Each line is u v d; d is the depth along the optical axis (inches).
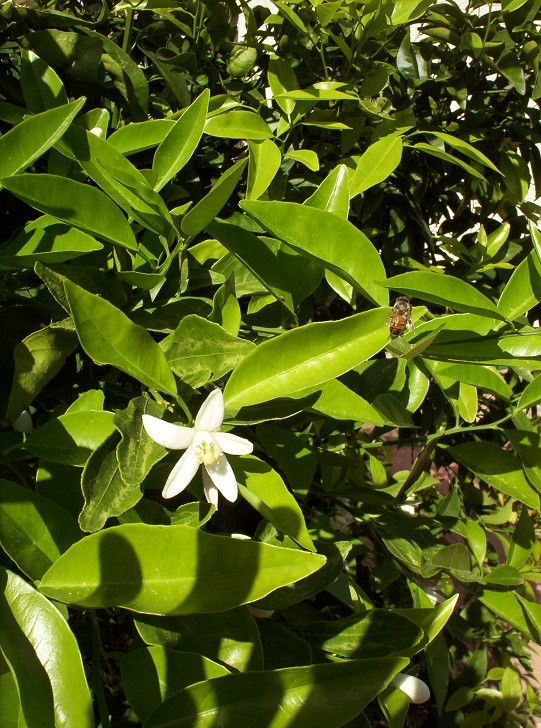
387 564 18.2
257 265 11.0
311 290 11.5
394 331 10.8
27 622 7.4
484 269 19.5
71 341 9.5
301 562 7.4
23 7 14.6
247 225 13.8
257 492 8.8
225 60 19.2
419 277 10.2
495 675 21.8
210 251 12.7
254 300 13.4
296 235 10.2
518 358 10.6
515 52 19.8
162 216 10.5
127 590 7.4
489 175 22.3
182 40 19.0
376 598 20.6
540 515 23.1
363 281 10.5
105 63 14.9
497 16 20.9
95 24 16.6
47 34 14.0
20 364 9.1
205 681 7.8
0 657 7.4
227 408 8.8
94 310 7.8
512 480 14.0
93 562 7.5
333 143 19.1
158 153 11.1
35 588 8.0
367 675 7.9
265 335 12.3
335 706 7.8
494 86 21.0
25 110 12.7
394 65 20.4
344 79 17.6
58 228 10.5
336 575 10.3
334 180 11.7
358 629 10.9
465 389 14.8
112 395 11.1
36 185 9.3
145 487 9.6
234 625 8.8
